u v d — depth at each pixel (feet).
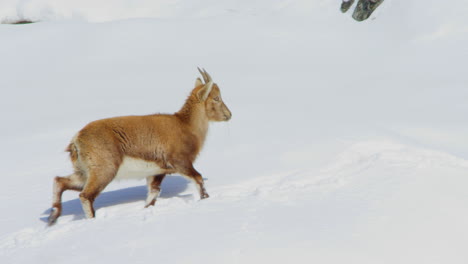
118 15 266.36
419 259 48.98
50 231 61.98
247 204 62.75
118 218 62.80
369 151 82.74
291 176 75.66
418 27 212.43
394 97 143.13
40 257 54.70
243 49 215.92
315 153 84.69
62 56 214.48
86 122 129.90
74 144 68.49
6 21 266.36
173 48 218.59
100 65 202.90
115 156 68.54
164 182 84.33
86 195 67.26
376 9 232.73
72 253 54.08
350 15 238.89
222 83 171.42
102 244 55.01
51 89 176.86
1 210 76.38
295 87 163.73
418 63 183.52
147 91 165.48
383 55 200.34
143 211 64.59
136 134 70.18
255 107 130.31
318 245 50.60
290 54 209.77
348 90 156.25
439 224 54.70
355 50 209.87
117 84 176.86
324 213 58.08
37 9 265.95
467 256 49.80
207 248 51.06
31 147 112.78
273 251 49.73
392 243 51.19
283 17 246.06
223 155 92.27
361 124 104.68
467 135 105.19
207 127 77.82
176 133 72.74
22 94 173.68
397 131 108.78
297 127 104.42
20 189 86.07
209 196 72.38
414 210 57.52
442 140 102.73
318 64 196.24
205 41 224.53
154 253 51.24
